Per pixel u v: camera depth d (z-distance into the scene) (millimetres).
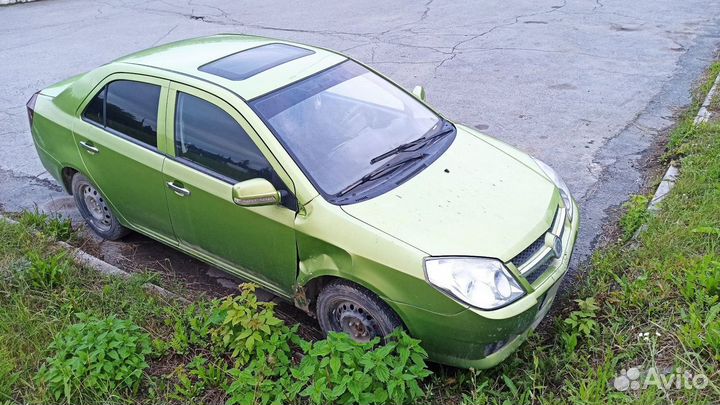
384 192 4109
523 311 3674
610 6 12023
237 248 4531
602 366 3885
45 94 5895
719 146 6242
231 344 4160
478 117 7809
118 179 5137
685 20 10945
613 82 8609
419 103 5125
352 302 4027
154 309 4680
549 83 8688
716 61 9039
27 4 15336
